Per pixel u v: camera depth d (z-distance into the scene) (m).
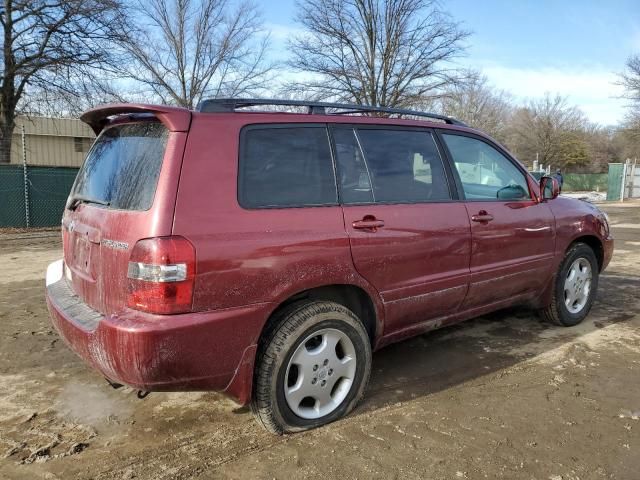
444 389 3.76
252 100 3.15
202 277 2.65
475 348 4.58
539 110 57.25
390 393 3.70
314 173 3.24
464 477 2.72
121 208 2.86
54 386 3.85
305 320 3.03
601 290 6.63
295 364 3.07
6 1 16.23
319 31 19.77
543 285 4.78
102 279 2.89
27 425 3.28
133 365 2.57
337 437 3.12
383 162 3.62
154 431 3.21
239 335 2.80
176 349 2.60
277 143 3.13
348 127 3.50
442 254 3.76
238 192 2.88
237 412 3.45
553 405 3.50
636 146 38.84
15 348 4.61
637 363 4.21
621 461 2.86
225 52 24.41
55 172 14.66
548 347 4.58
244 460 2.89
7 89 17.02
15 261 9.14
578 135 58.25
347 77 19.95
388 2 19.20
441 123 4.14
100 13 16.98
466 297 4.03
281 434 3.12
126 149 3.12
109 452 2.98
